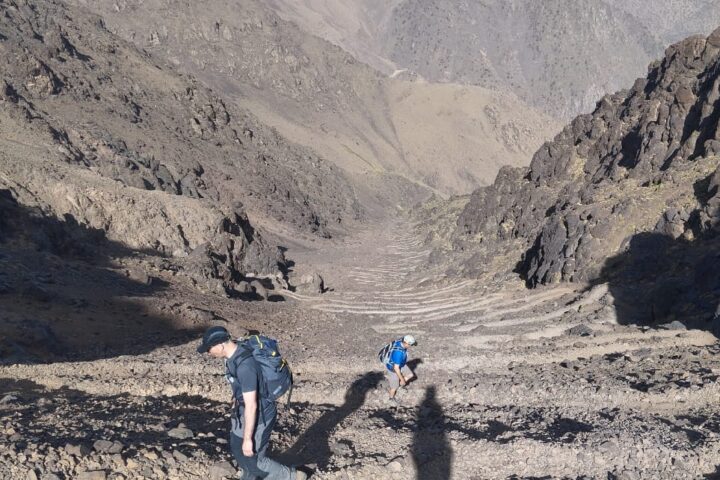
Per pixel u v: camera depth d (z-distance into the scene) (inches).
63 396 383.2
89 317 754.8
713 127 1075.9
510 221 1830.7
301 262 2235.5
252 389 219.5
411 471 280.2
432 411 366.9
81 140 2025.1
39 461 237.3
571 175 1701.5
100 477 235.0
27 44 2628.0
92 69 3051.2
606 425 320.2
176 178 2559.1
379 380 448.1
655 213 983.6
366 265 2186.3
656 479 266.5
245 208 2942.9
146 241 1323.8
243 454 226.2
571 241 1083.3
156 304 874.1
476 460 290.7
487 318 907.4
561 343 599.2
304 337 814.5
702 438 302.2
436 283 1550.2
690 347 514.6
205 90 4025.6
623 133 1517.0
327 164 5693.9
